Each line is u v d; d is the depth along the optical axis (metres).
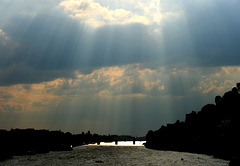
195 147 152.00
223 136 122.38
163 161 110.50
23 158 134.75
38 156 148.12
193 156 125.12
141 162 109.44
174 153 151.88
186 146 167.50
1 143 173.00
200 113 191.75
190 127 194.00
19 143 187.88
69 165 103.38
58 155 155.12
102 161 113.56
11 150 159.88
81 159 127.44
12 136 193.38
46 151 179.00
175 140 198.12
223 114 162.38
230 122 130.00
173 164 98.50
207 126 171.88
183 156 128.25
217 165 90.00
